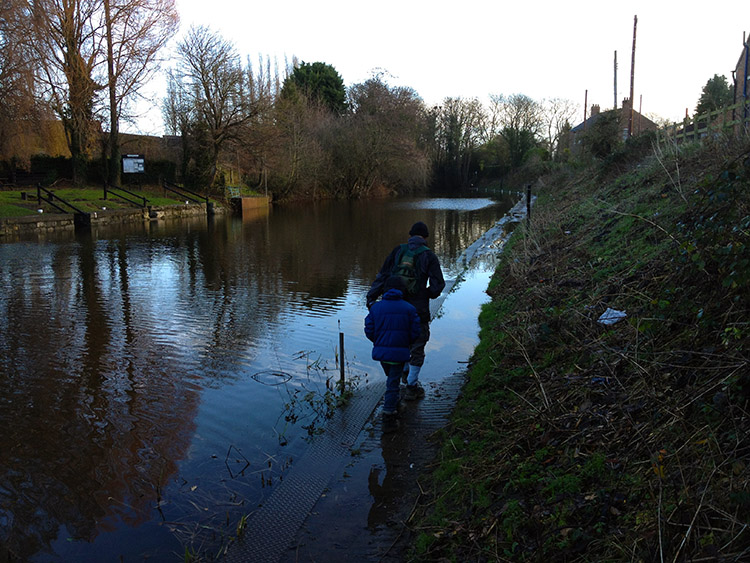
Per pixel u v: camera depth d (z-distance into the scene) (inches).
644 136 627.2
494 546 109.0
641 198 354.9
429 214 1293.1
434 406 197.8
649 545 91.1
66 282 454.9
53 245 697.6
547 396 156.8
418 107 2241.6
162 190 1400.1
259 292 416.8
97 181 1411.2
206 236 820.0
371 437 178.7
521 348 182.1
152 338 296.4
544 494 117.3
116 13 1176.2
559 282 260.1
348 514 138.4
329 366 250.4
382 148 2058.3
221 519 140.7
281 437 182.7
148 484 157.6
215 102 1400.1
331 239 777.6
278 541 129.5
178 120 1539.1
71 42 1159.6
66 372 245.3
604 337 172.9
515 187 2418.8
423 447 169.3
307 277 480.7
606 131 922.1
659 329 155.7
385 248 676.1
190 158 1494.8
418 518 132.5
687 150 401.1
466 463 144.9
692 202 225.8
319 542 128.2
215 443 180.1
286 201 1803.6
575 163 1085.1
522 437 142.0
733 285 129.3
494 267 490.6
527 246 388.2
